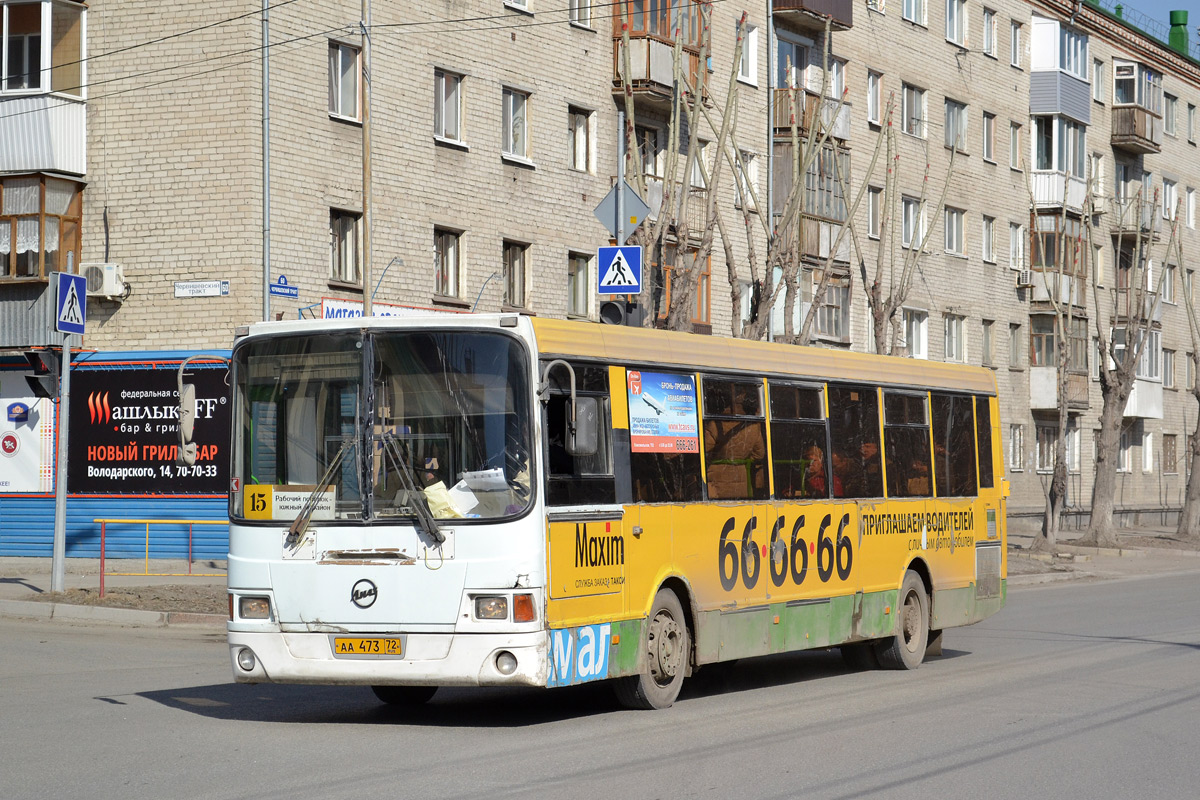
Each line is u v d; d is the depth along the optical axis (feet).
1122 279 188.03
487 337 34.09
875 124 141.59
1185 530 153.99
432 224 94.94
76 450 87.45
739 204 121.60
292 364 35.06
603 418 36.37
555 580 33.73
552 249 104.63
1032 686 43.80
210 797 25.93
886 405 49.39
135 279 86.28
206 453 85.20
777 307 123.13
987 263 160.76
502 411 33.73
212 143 85.05
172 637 56.18
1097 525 133.69
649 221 85.81
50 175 86.38
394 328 34.40
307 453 34.58
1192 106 207.72
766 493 42.83
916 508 50.39
